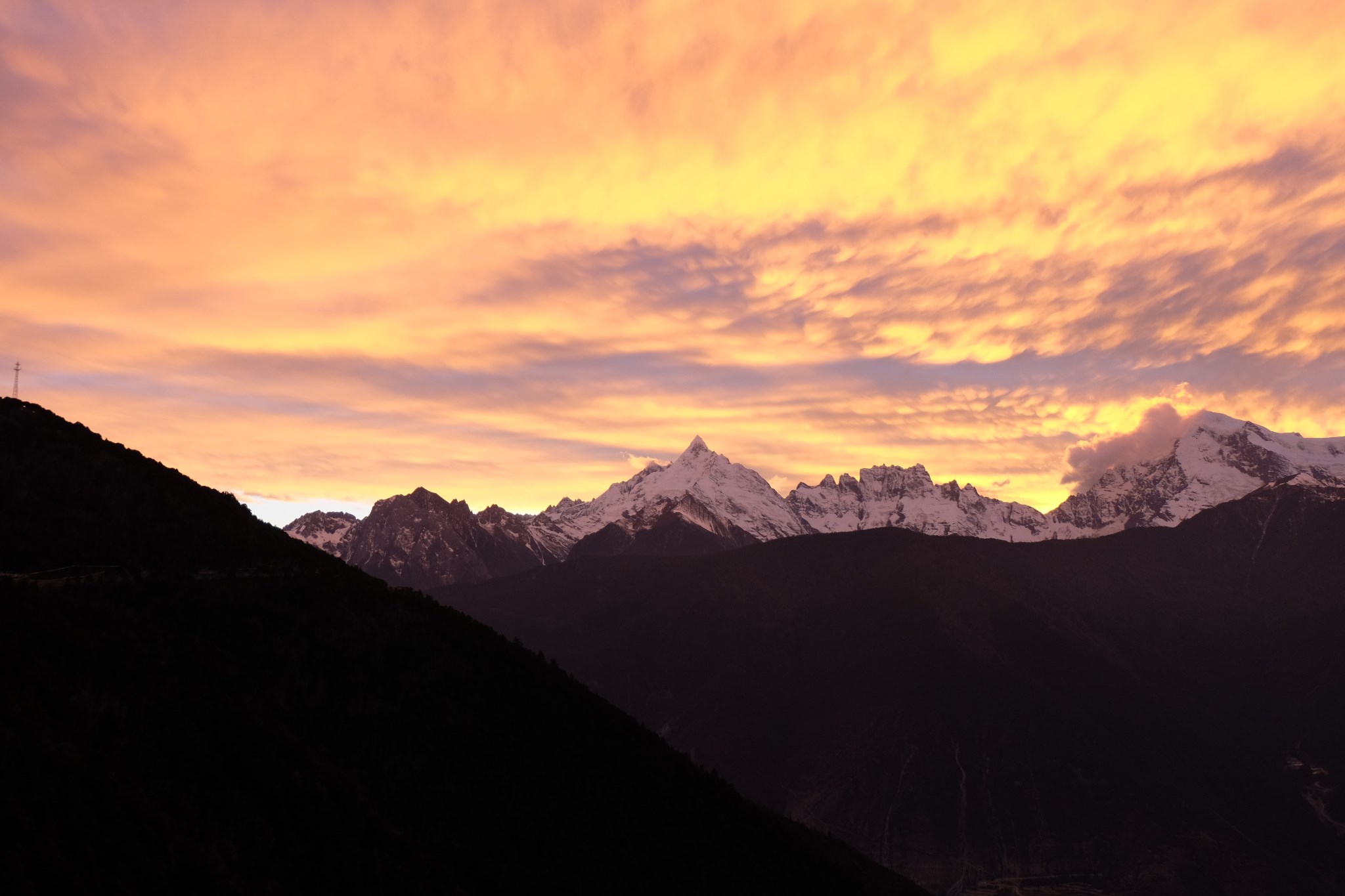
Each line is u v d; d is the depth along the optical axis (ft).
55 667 306.35
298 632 385.09
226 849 267.59
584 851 349.82
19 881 227.81
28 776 257.34
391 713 365.40
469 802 343.87
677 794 423.23
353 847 290.35
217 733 307.78
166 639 349.00
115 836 252.21
